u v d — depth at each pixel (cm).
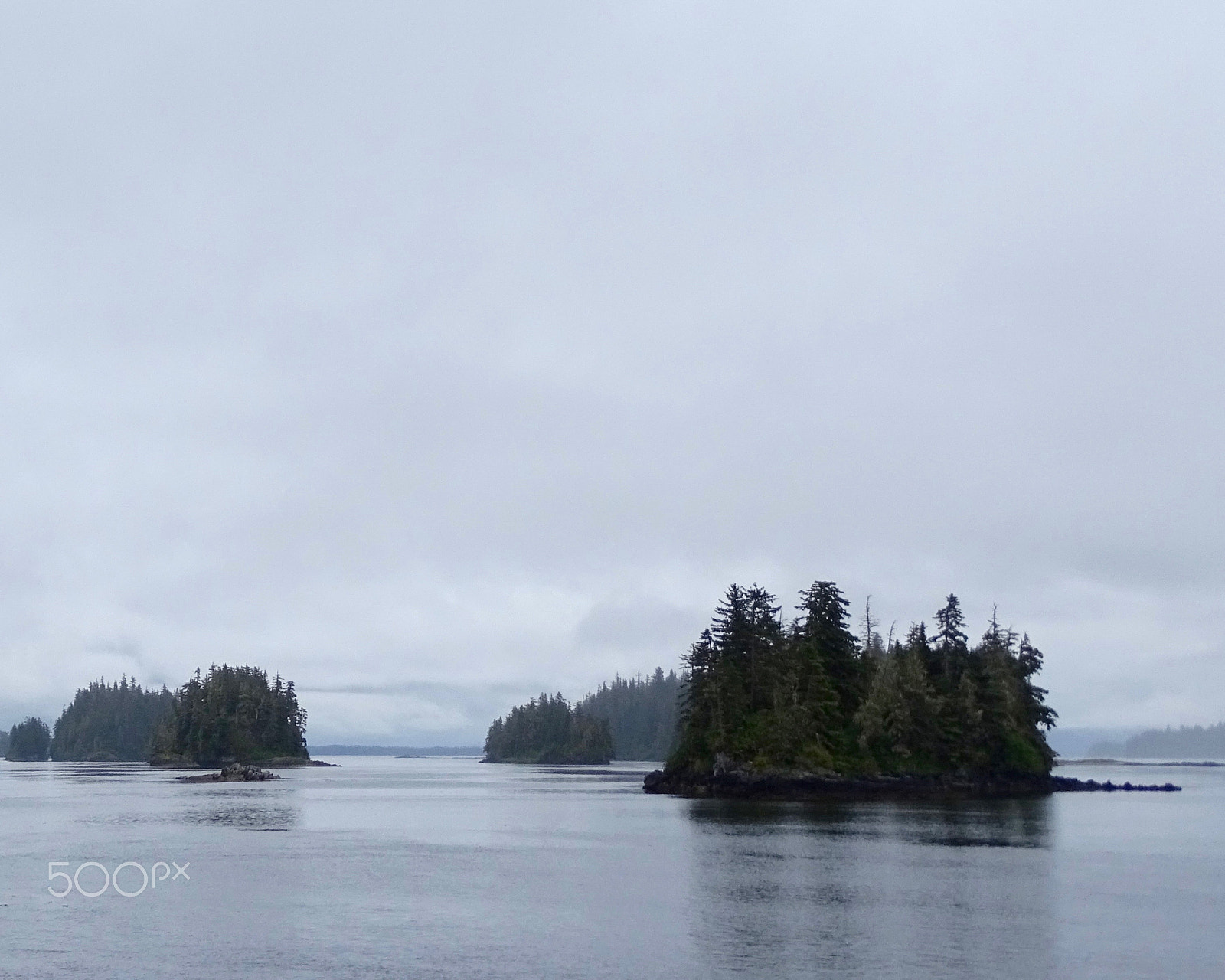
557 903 4900
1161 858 6500
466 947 3981
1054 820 9269
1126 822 9194
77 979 3541
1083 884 5412
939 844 7194
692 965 3716
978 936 4162
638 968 3675
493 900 4972
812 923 4422
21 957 3838
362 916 4591
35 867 6034
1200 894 5109
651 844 7331
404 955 3862
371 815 10106
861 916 4550
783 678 12500
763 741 12269
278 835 8044
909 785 12175
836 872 5856
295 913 4641
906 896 5062
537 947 3978
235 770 19375
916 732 12525
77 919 4528
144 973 3612
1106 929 4275
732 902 4906
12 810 10638
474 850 7025
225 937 4159
